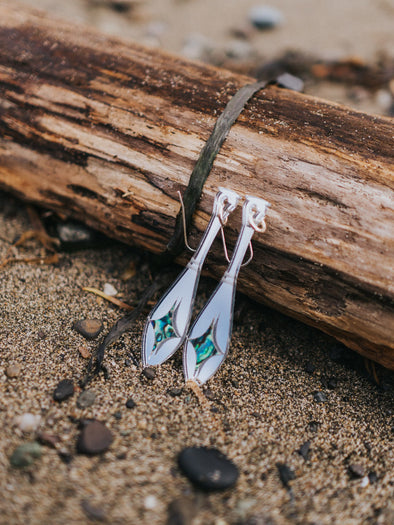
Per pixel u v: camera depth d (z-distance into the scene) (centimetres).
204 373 20
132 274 24
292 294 20
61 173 23
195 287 20
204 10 42
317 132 21
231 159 21
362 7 41
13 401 19
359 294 19
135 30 39
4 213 25
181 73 23
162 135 21
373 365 21
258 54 36
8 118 23
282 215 20
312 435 19
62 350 21
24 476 17
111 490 17
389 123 21
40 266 24
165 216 21
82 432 18
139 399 20
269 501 18
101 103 22
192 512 17
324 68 33
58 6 39
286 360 21
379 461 19
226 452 19
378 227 19
